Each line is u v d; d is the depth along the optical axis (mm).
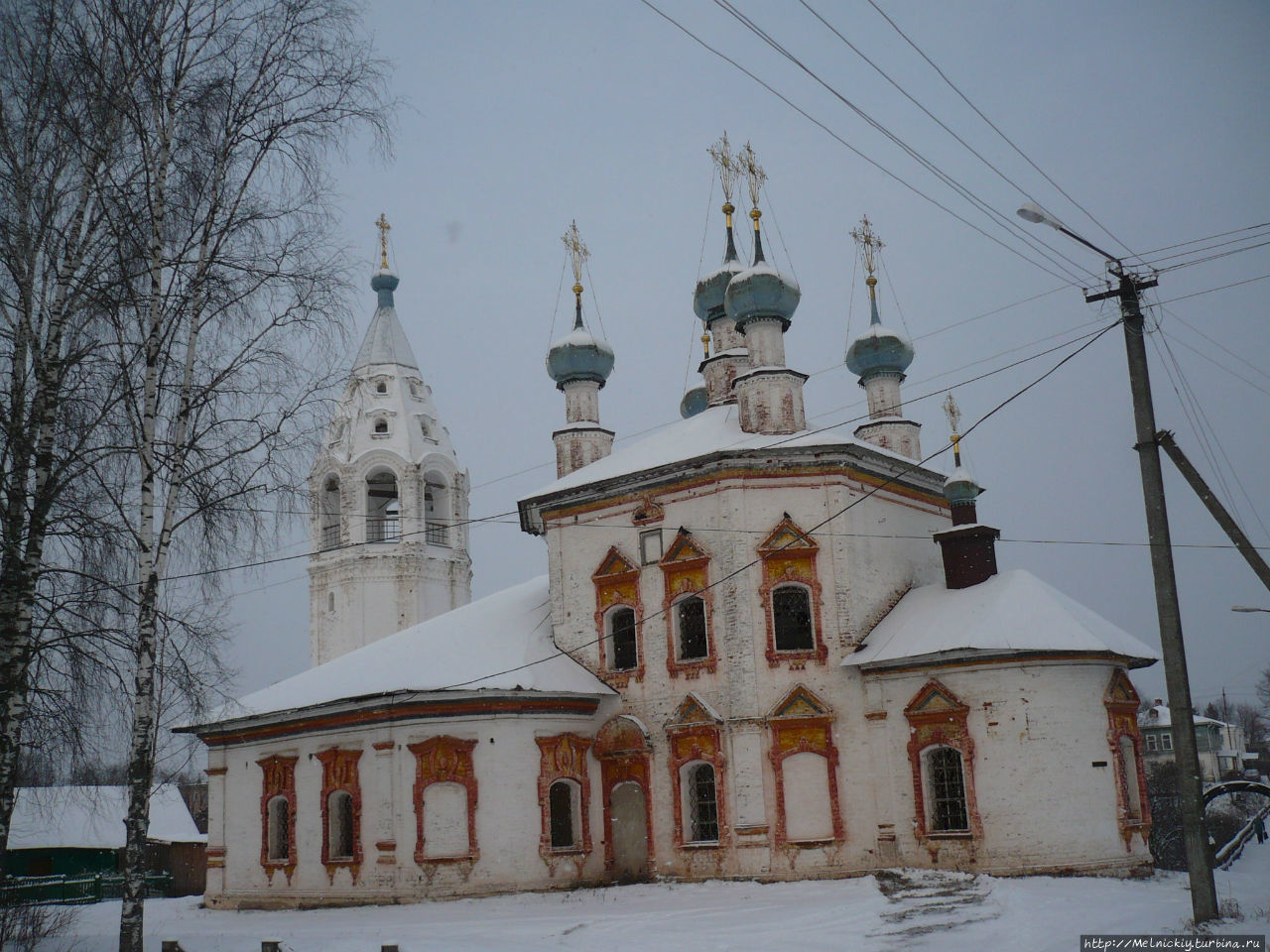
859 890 29734
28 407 23641
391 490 57781
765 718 33594
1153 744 102938
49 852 51812
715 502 35375
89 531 23375
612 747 35750
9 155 23328
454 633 38781
